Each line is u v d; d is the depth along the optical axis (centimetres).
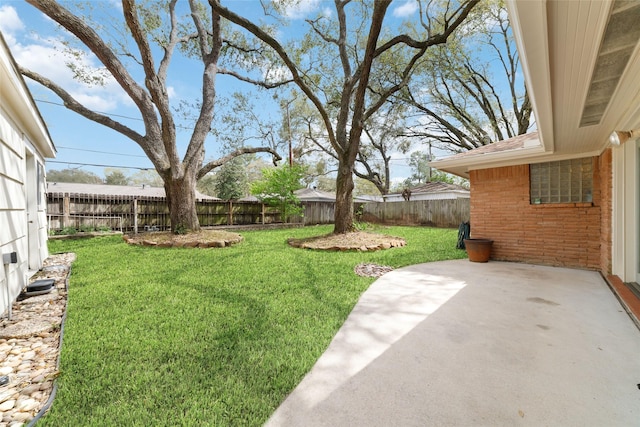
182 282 450
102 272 507
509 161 637
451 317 325
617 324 300
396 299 388
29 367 223
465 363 230
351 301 373
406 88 1727
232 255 670
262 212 1559
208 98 983
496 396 190
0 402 182
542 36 181
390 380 208
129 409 175
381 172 2920
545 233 610
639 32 183
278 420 169
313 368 224
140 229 1216
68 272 510
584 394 191
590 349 250
